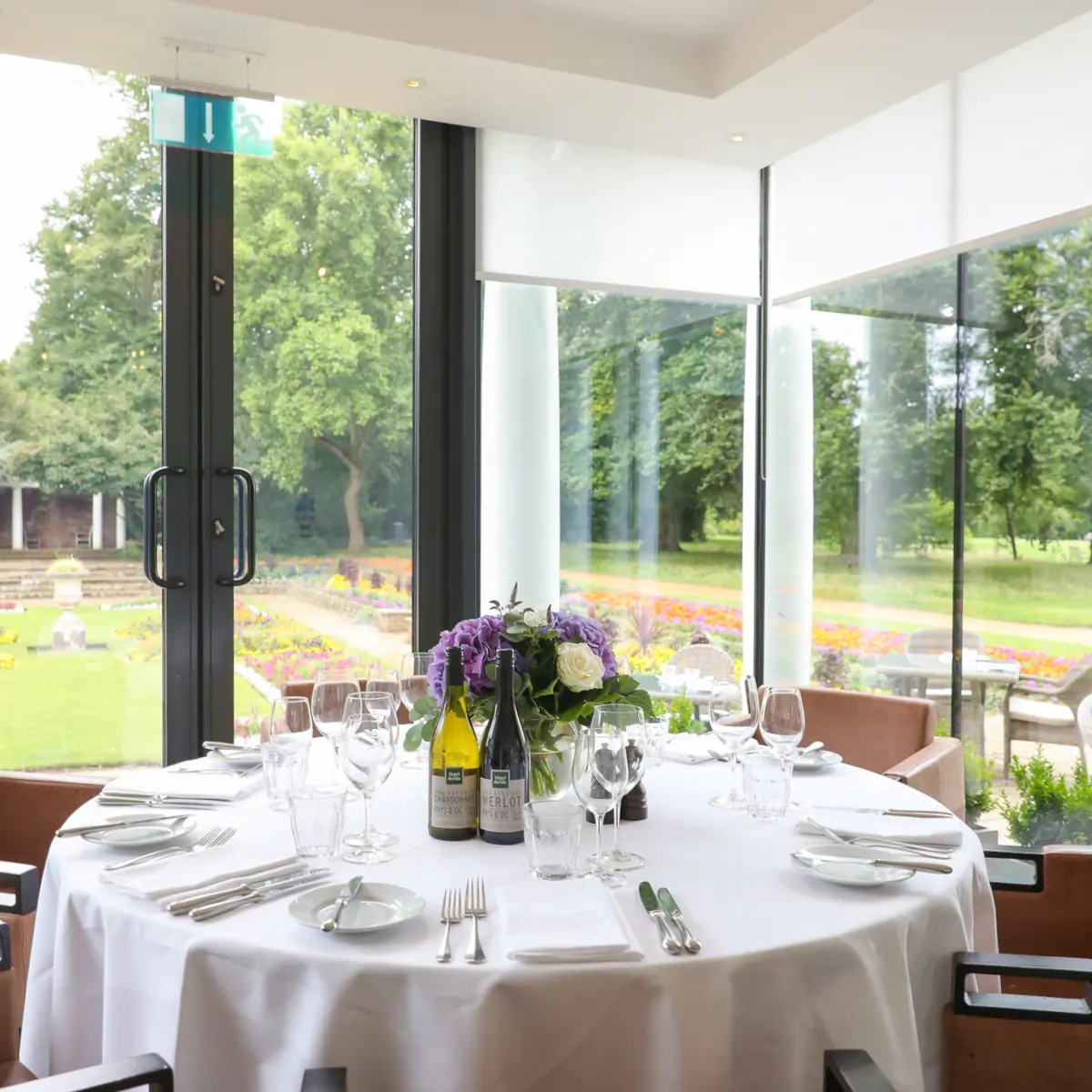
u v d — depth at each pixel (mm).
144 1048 1520
